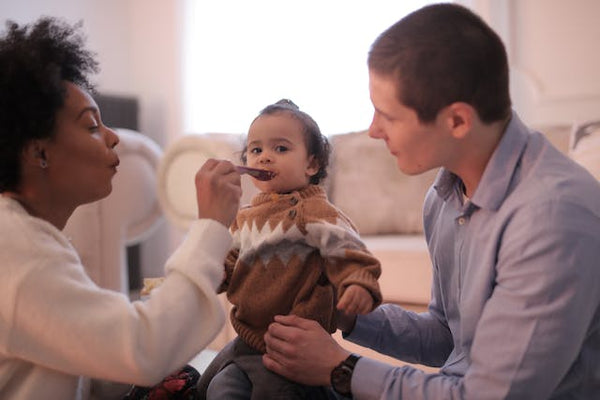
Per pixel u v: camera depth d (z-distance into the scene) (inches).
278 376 42.7
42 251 32.7
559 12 117.2
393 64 37.1
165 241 167.8
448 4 38.1
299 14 147.9
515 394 34.0
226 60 159.0
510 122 39.2
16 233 32.8
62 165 36.3
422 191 102.8
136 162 101.1
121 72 171.6
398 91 37.2
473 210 40.7
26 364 34.8
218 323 35.1
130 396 52.9
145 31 171.2
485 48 36.4
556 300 33.6
